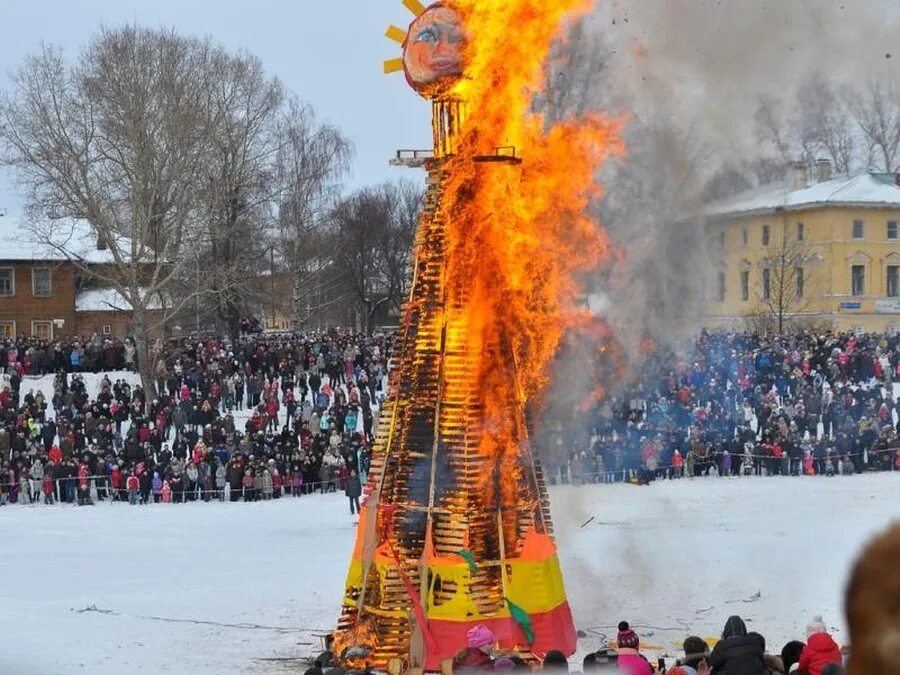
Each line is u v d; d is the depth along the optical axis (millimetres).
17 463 42406
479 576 20656
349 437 44156
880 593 2980
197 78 63781
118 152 58312
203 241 60344
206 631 24047
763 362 48156
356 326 111938
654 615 25000
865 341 53281
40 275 82500
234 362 56312
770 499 40688
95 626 24391
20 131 57562
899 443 47156
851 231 55062
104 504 41938
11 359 60094
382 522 21203
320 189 81062
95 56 59844
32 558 32406
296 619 25141
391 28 21875
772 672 13000
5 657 21609
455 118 21609
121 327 83312
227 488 42875
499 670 14953
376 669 20531
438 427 21125
